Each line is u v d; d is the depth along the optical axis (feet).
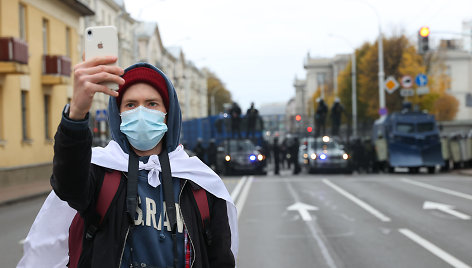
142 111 7.81
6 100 79.71
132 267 7.45
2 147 77.51
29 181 84.48
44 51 96.58
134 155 7.91
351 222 37.78
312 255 27.02
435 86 209.36
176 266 7.59
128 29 196.85
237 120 97.86
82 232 7.82
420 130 94.94
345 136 105.91
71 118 6.87
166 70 285.02
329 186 68.49
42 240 7.95
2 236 34.81
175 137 8.24
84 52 7.16
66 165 6.93
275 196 56.70
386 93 201.87
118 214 7.50
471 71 304.91
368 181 75.72
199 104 396.98
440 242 29.91
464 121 230.89
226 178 90.38
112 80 6.80
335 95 269.85
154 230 7.58
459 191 59.21
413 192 58.54
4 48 74.54
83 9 110.11
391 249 28.17
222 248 8.20
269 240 31.40
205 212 8.05
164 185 7.76
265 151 98.99
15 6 81.92
